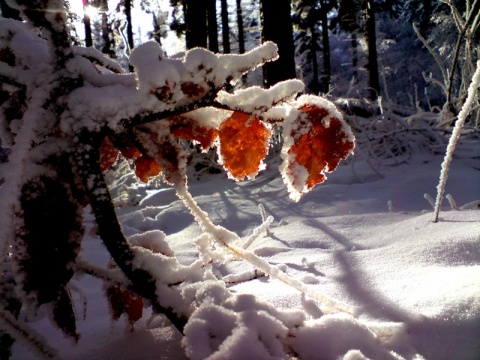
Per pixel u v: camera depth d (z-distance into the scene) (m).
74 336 0.35
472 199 0.96
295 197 0.34
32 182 0.32
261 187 1.44
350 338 0.32
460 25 1.62
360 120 1.87
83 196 0.34
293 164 0.33
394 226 0.76
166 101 0.31
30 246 0.32
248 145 0.36
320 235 0.79
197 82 0.32
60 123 0.32
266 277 0.55
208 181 1.82
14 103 0.36
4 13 0.52
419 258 0.53
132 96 0.31
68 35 0.33
